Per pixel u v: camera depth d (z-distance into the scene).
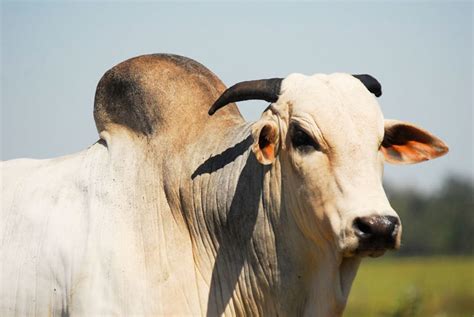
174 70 10.62
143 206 10.11
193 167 10.16
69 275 9.95
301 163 9.41
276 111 9.71
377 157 9.39
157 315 9.73
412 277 50.09
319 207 9.33
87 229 10.04
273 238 9.84
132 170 10.26
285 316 9.88
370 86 9.99
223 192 10.04
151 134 10.36
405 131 10.12
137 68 10.58
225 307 10.02
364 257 9.24
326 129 9.31
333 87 9.53
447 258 79.75
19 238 10.40
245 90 9.85
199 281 10.01
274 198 9.78
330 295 9.52
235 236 10.02
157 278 9.85
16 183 10.89
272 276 9.88
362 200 9.05
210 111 9.94
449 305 30.36
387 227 8.83
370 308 29.56
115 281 9.77
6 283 10.27
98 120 10.72
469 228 84.25
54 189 10.54
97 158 10.52
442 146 10.17
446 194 90.56
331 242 9.38
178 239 10.08
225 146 10.19
